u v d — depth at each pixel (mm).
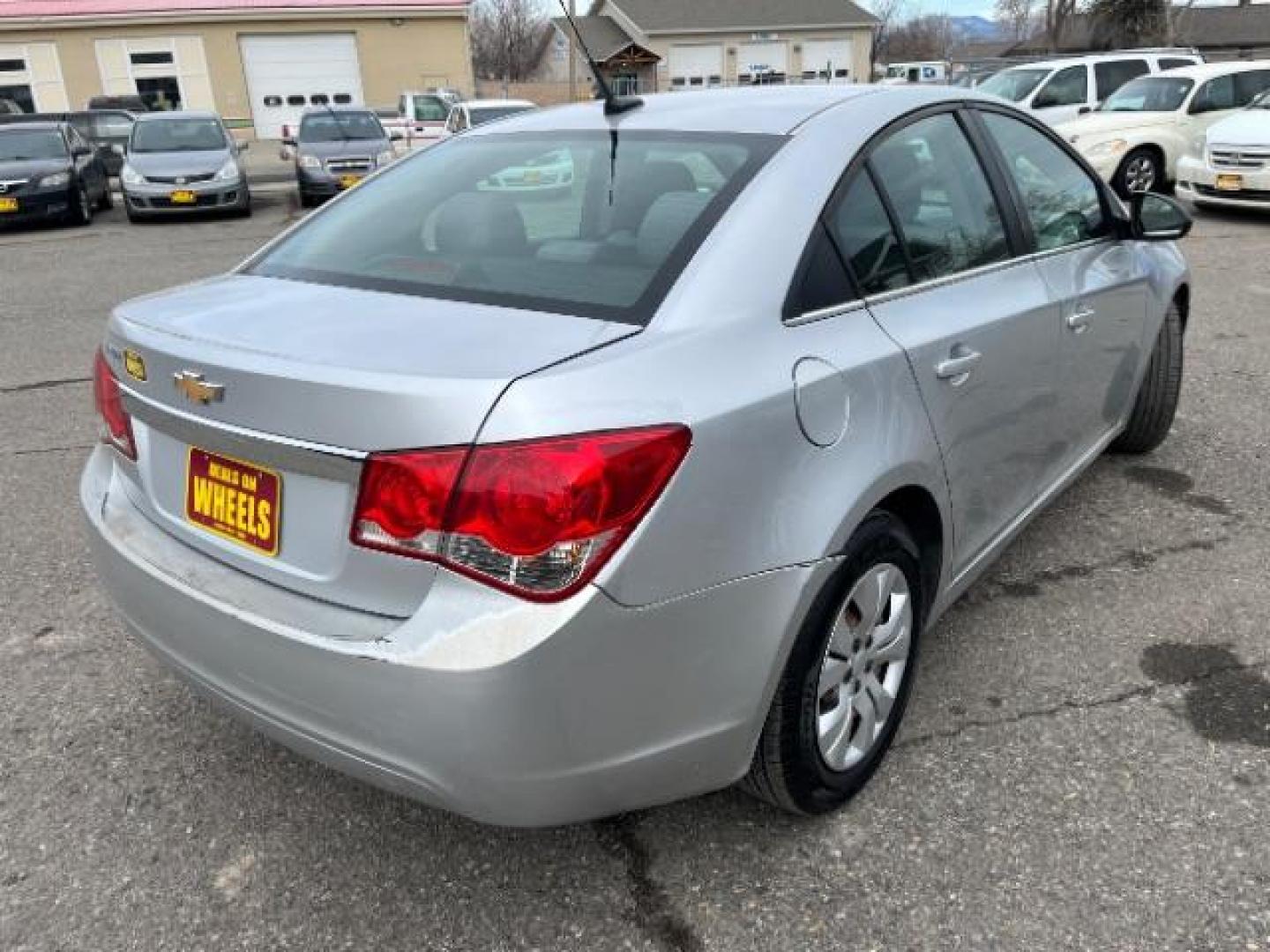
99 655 3232
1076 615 3322
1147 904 2191
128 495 2477
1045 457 3273
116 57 28781
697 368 1979
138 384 2242
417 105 21172
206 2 28672
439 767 1847
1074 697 2898
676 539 1874
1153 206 3678
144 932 2199
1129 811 2457
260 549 2064
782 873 2312
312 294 2363
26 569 3828
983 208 2979
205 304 2371
